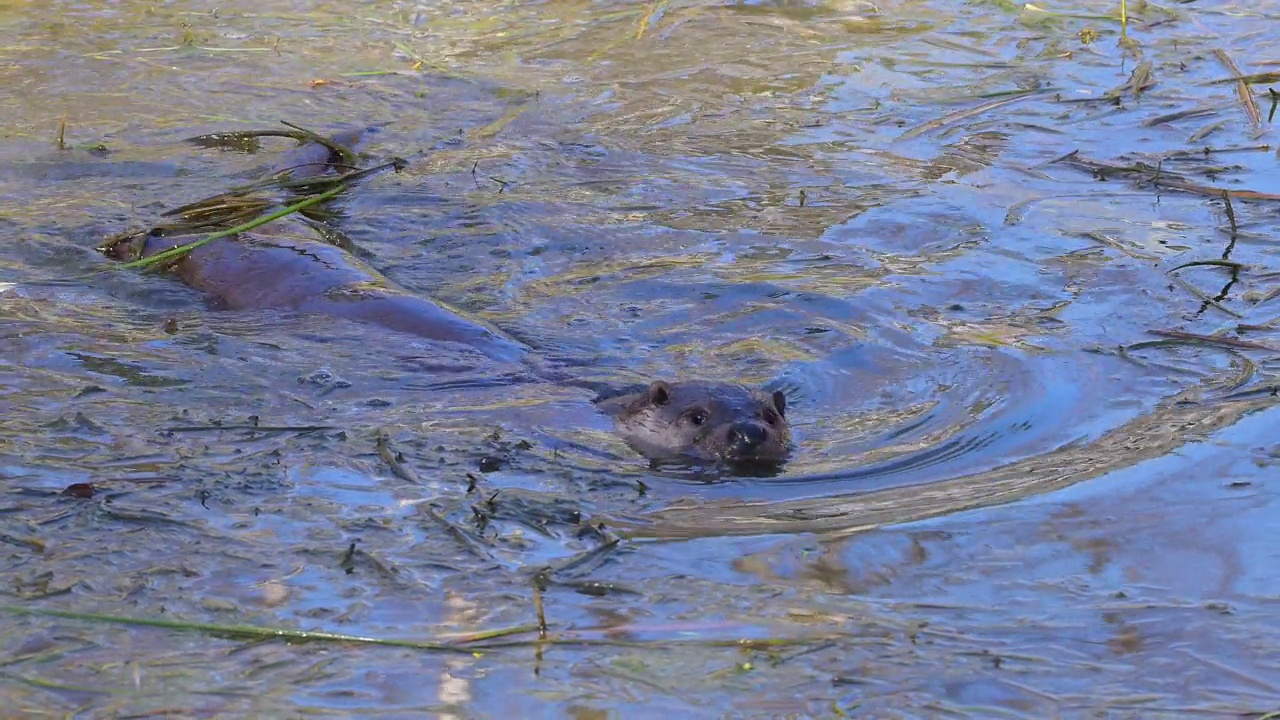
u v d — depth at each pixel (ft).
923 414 52.49
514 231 73.41
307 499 43.04
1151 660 33.99
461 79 98.63
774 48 105.29
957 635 35.29
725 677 33.42
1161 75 97.60
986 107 91.97
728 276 67.00
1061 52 103.50
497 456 47.67
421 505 42.93
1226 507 42.19
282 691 32.55
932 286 65.26
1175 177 78.74
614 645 34.76
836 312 62.80
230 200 76.18
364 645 34.53
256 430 48.78
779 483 46.39
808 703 32.37
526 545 40.32
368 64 101.55
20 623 35.24
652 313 63.72
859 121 90.43
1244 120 88.53
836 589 37.68
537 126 89.81
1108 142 85.46
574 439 50.31
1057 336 59.00
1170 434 48.14
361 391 54.13
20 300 63.10
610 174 81.61
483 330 60.95
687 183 79.92
